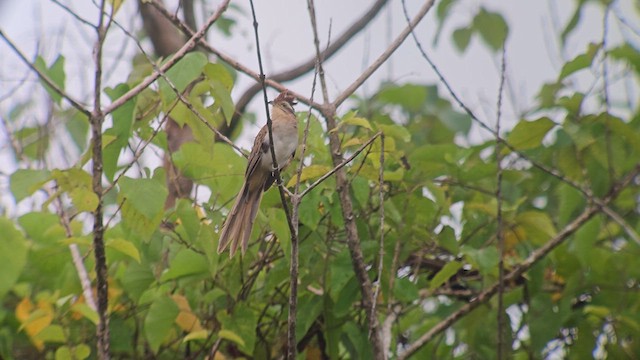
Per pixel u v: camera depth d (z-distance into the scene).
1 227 10.13
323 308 11.43
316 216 10.52
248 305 11.72
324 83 11.29
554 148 13.41
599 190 12.62
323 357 11.92
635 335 12.16
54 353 12.22
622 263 12.24
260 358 11.88
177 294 11.48
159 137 11.30
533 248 12.86
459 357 12.83
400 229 11.37
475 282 13.09
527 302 12.20
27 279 11.80
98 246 9.13
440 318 12.75
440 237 11.68
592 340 12.12
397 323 11.72
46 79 8.73
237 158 10.99
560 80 13.05
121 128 10.46
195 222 10.66
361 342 11.09
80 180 9.47
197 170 11.48
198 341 11.95
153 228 9.97
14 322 11.98
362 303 11.04
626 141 12.77
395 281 10.95
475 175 12.09
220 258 11.33
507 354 12.13
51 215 11.57
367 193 10.77
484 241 12.35
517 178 12.48
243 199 10.58
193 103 10.48
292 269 8.70
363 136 11.34
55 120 13.52
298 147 11.07
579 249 11.62
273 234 11.53
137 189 9.55
